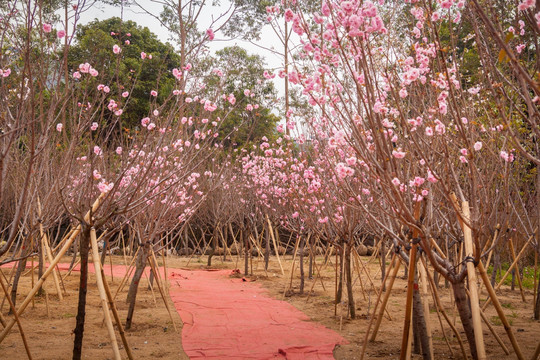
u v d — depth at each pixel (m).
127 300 8.91
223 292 10.45
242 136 16.23
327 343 6.12
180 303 8.95
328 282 12.40
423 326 5.21
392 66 4.34
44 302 8.55
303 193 8.24
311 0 4.35
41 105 4.52
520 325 7.23
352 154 5.18
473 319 4.07
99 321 7.25
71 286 10.52
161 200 7.38
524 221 8.04
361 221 8.29
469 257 4.34
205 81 6.46
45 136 4.40
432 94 4.91
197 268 16.05
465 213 4.58
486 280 4.55
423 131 4.70
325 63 3.93
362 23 3.44
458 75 4.52
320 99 4.29
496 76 4.59
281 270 14.55
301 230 10.62
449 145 5.09
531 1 2.95
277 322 7.41
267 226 15.34
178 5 7.64
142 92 17.73
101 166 6.76
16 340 6.04
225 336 6.51
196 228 21.56
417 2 4.04
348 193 5.02
